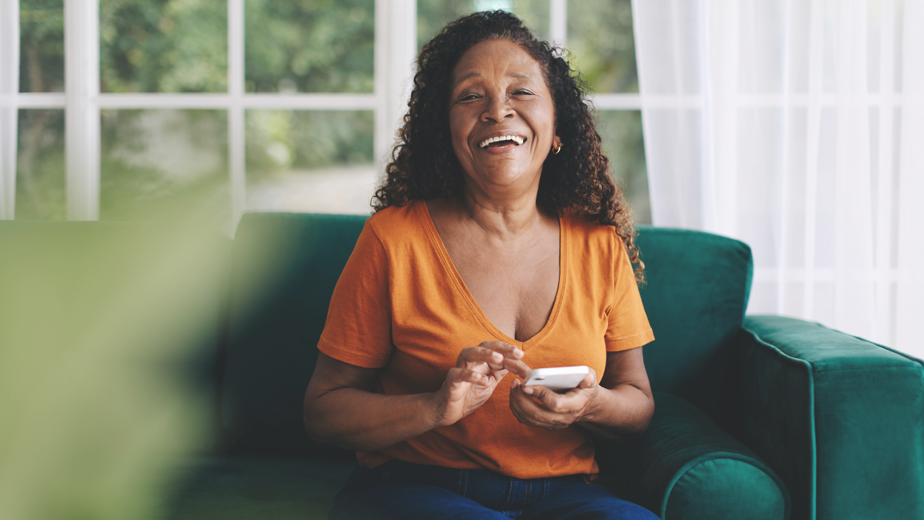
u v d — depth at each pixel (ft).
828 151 5.96
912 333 5.96
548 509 3.10
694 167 5.93
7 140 6.51
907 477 3.28
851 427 3.29
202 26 7.02
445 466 3.29
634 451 3.73
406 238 3.41
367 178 7.22
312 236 4.69
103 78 7.00
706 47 5.92
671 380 4.61
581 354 3.38
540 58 3.58
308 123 7.14
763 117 5.96
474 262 3.43
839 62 5.80
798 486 3.40
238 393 4.54
